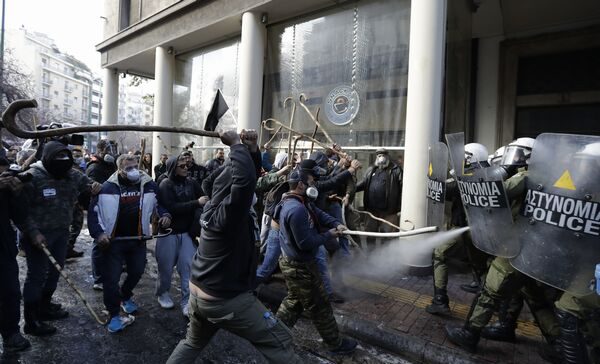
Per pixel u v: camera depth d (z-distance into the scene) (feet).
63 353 10.05
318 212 10.19
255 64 23.95
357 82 20.84
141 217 11.68
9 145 45.14
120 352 10.18
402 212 16.67
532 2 20.07
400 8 19.15
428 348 9.95
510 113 23.38
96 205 11.10
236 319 6.86
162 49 31.68
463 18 20.84
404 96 18.99
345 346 10.11
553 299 9.69
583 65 21.47
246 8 23.77
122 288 12.50
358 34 20.85
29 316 10.77
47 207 10.83
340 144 21.49
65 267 17.62
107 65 39.04
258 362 9.77
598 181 6.70
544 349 9.55
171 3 30.17
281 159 17.71
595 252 6.81
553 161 7.34
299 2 22.20
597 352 7.70
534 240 7.65
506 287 9.05
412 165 16.33
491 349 10.02
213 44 30.12
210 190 11.54
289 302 10.05
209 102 30.25
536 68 22.94
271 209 11.97
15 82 83.71
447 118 19.21
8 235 9.80
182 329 11.57
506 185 8.08
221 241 6.82
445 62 18.43
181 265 12.57
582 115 21.68
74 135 12.10
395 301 13.32
